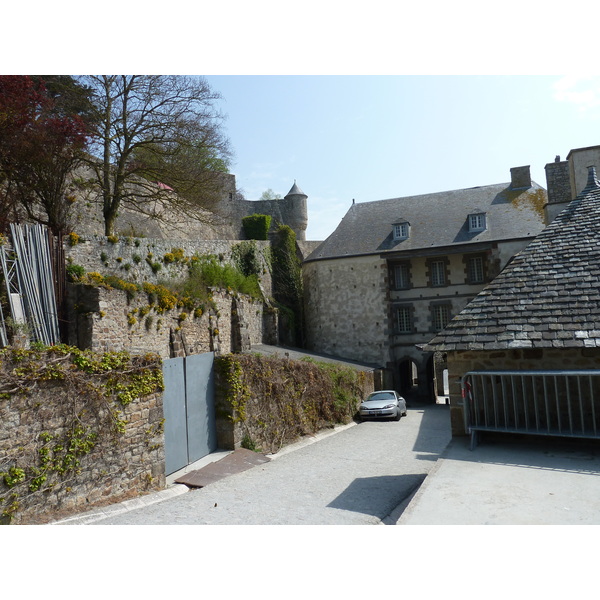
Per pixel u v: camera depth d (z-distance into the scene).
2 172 16.14
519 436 6.95
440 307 30.27
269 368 13.58
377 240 31.89
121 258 17.38
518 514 4.46
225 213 35.38
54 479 6.77
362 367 27.33
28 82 16.11
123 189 21.81
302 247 40.06
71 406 7.12
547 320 6.75
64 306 13.48
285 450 13.03
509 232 28.69
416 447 12.67
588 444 6.57
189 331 18.42
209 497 7.57
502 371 6.62
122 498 7.73
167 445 9.62
